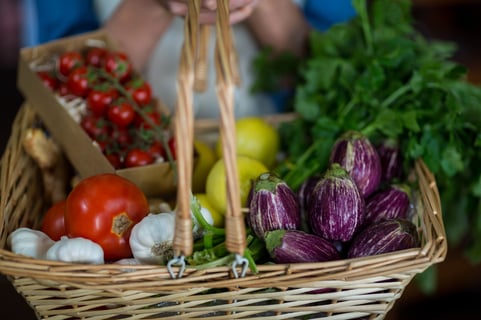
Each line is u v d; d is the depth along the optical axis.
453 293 1.78
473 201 1.07
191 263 0.79
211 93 1.29
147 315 0.78
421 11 2.01
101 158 0.93
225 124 0.67
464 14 2.01
